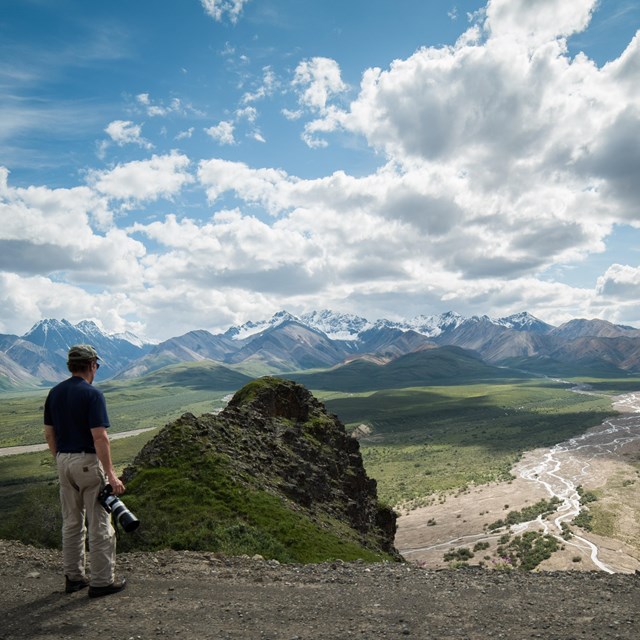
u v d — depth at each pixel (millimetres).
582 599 9102
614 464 167625
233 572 11070
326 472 49031
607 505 118188
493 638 7266
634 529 102688
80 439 8930
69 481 9016
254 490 33312
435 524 122312
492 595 9430
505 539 101625
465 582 10398
